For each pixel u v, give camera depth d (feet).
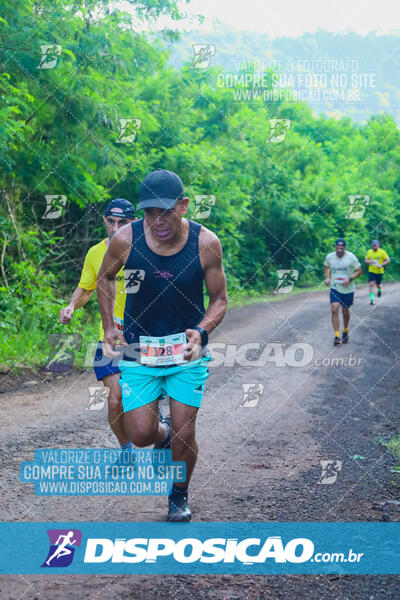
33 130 32.76
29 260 34.30
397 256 106.11
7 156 30.37
